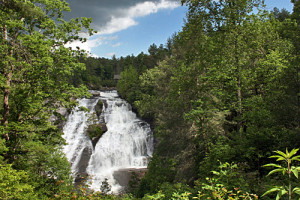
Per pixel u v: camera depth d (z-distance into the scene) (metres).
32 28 12.74
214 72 13.61
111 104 39.78
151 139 34.38
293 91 10.85
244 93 15.92
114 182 23.53
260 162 8.80
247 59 14.58
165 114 20.84
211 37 13.90
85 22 13.03
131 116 39.69
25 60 11.38
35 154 12.51
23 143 12.38
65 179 13.36
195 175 14.84
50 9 13.18
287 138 8.91
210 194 4.71
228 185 5.06
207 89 15.36
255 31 12.81
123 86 52.78
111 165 29.83
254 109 10.63
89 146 30.41
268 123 9.81
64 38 12.87
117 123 37.38
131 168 28.44
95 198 7.09
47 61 10.86
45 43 11.57
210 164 9.60
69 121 33.56
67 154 28.94
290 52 15.16
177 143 17.88
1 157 10.16
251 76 13.94
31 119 13.25
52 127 14.08
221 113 14.95
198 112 14.05
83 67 13.32
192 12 14.30
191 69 16.42
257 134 8.88
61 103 13.45
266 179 7.11
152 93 38.88
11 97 12.71
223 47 13.49
